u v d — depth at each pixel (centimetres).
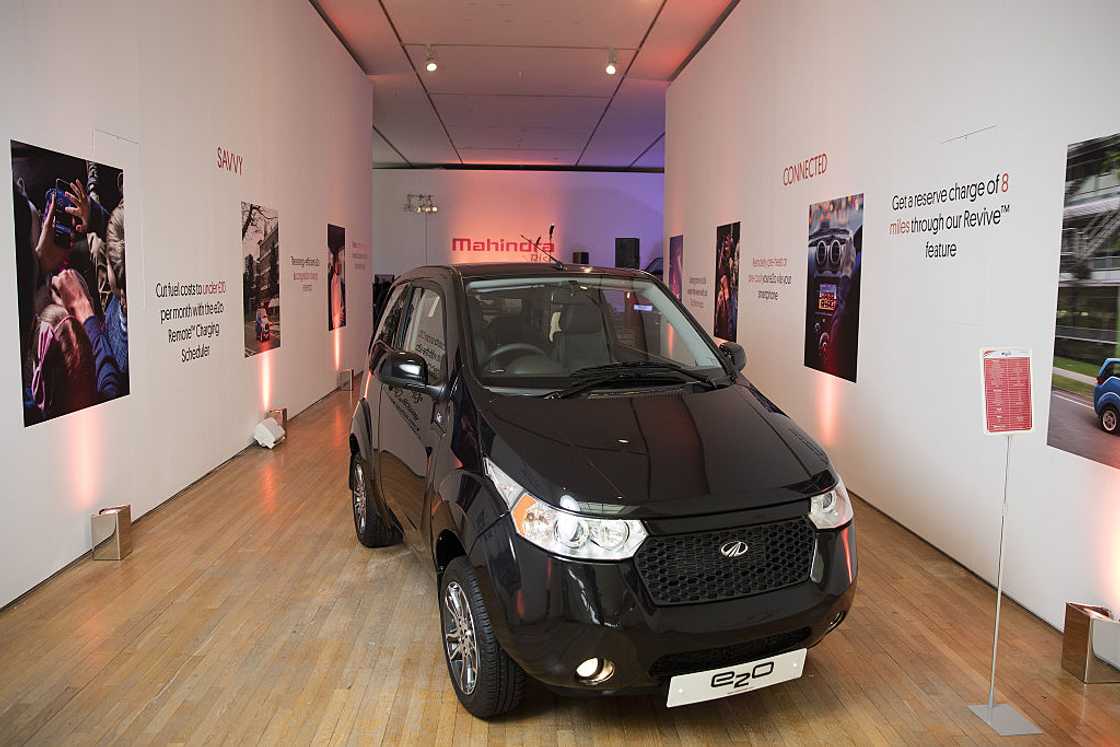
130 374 462
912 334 447
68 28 394
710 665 233
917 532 446
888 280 475
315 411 854
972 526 392
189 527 466
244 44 652
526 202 1956
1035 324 339
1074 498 317
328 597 366
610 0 830
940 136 416
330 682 289
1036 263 337
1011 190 355
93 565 405
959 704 278
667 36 955
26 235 360
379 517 415
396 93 1265
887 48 474
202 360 570
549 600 222
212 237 588
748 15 745
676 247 1060
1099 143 298
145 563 408
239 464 618
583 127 1523
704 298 910
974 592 373
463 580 256
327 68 930
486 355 302
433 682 290
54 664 301
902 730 261
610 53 1019
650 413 275
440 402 300
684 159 1015
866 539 445
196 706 272
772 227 684
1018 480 355
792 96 633
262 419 709
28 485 364
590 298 338
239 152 642
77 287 403
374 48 1030
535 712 271
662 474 238
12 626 333
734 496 235
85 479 413
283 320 776
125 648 314
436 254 1959
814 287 591
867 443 506
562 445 250
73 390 400
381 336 418
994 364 271
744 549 231
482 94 1266
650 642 220
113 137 439
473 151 1786
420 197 1944
